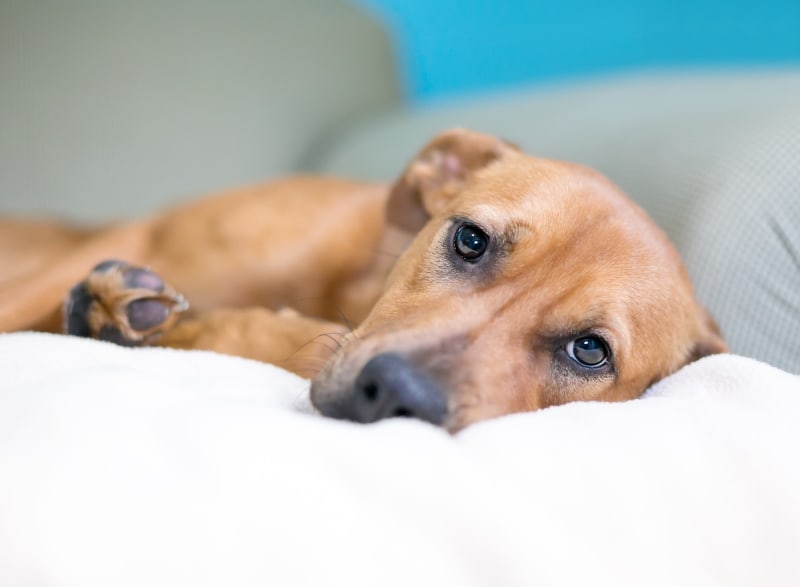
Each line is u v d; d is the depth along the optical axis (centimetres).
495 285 51
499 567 35
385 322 50
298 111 107
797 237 57
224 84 102
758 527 39
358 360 46
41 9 94
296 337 54
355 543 34
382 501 35
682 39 130
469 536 35
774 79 76
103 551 33
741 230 58
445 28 132
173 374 44
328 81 110
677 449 40
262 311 57
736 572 38
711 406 44
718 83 79
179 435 37
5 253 76
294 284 66
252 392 44
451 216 55
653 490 39
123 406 38
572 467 38
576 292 51
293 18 109
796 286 57
